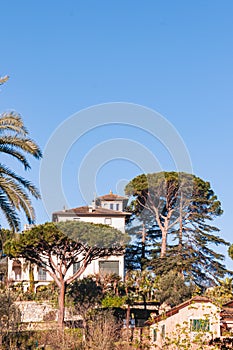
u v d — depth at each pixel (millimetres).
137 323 49656
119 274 62844
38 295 59375
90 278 54188
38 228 46062
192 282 60906
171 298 54719
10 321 32906
